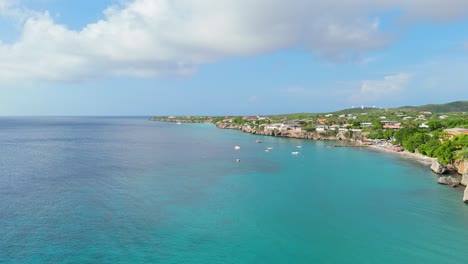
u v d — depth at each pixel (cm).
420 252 5178
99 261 4797
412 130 18625
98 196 7750
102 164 12019
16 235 5541
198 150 16925
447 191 8581
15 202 7181
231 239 5578
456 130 16412
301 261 4897
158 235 5672
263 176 10438
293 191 8550
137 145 18888
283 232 5884
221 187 8856
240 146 19312
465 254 5112
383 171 11481
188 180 9619
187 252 5122
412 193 8388
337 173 11062
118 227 5956
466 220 6444
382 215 6725
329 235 5778
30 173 10144
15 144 18425
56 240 5394
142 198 7669
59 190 8188
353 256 5059
